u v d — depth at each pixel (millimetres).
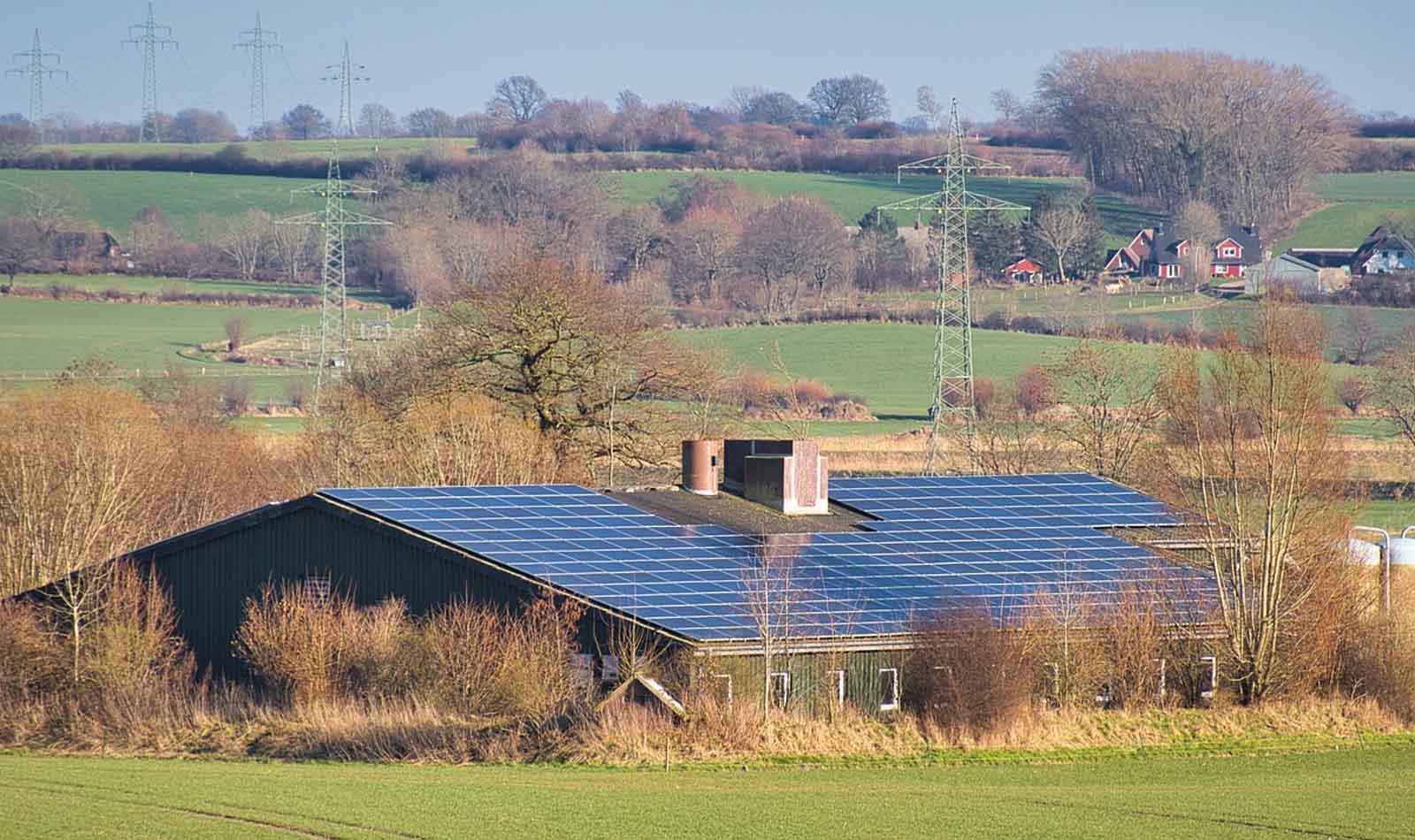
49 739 166250
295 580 187875
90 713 171875
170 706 172125
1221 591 184750
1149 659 179375
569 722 158375
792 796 136875
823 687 166375
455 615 167750
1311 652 184250
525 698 160625
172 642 188250
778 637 163000
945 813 131875
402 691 167875
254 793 132000
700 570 179250
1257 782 151375
